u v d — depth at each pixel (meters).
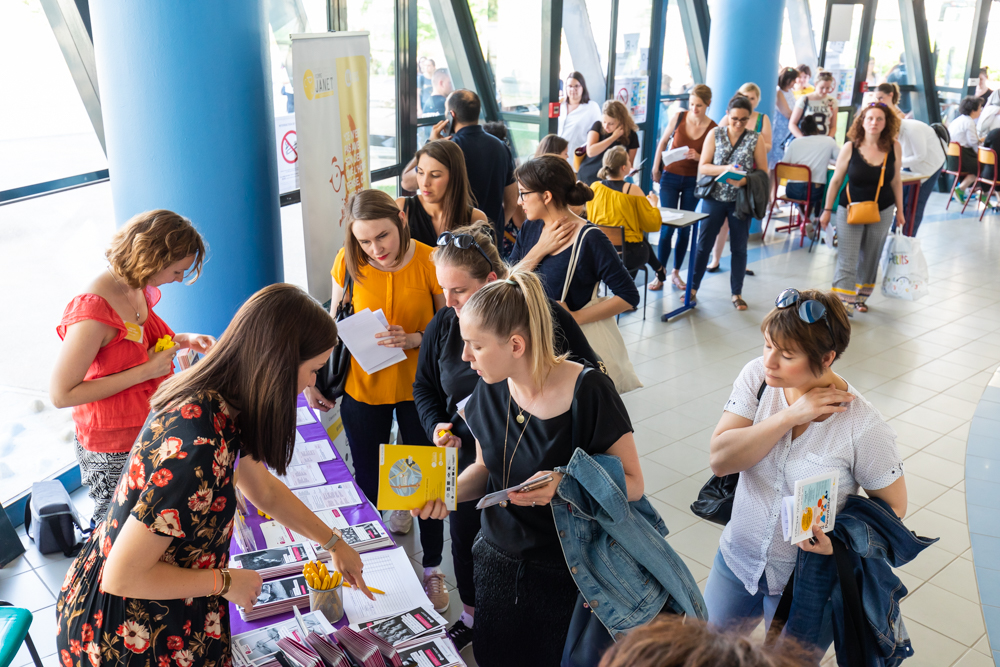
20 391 3.48
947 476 3.95
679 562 1.81
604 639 1.71
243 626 1.82
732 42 7.52
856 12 9.68
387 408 2.88
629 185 5.28
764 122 6.06
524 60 6.82
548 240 2.90
